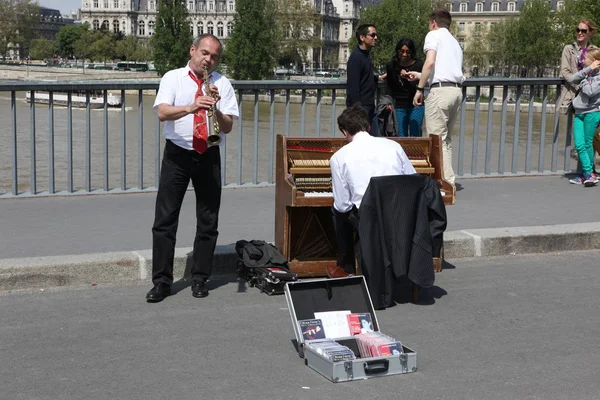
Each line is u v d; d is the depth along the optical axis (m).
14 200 8.84
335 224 6.34
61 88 8.91
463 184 10.51
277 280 6.02
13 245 6.74
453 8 141.88
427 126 9.65
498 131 30.72
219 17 165.62
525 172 11.34
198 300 5.86
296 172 6.82
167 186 5.80
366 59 9.05
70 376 4.39
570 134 11.35
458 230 7.43
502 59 108.38
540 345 5.03
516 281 6.53
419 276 5.75
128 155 23.39
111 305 5.68
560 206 8.97
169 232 5.84
